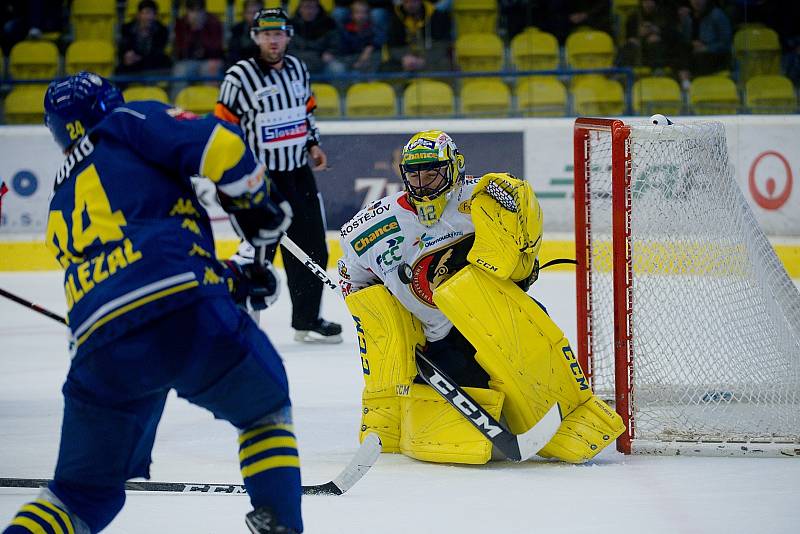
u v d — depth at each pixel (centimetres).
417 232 1035
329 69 2878
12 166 2731
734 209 1142
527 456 1009
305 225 1805
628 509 866
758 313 1145
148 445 704
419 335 1048
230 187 648
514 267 991
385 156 2661
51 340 1950
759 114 2684
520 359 998
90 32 3089
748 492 915
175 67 2945
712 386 1170
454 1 2934
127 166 656
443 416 1035
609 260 1531
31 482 958
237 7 3027
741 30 2773
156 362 641
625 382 1058
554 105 2841
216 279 665
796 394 1127
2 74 3059
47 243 684
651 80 2800
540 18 2909
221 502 910
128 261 642
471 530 816
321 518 853
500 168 2625
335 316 2181
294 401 1395
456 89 2858
